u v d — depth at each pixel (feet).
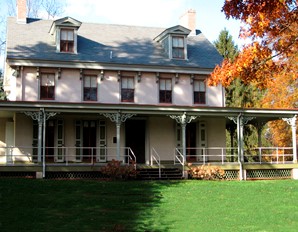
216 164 82.12
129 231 37.37
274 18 44.86
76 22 88.07
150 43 98.48
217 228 38.81
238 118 83.35
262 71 48.75
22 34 90.38
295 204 51.57
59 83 85.10
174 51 93.66
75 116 85.97
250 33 47.55
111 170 73.20
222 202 52.34
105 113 76.89
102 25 101.55
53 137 84.53
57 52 86.58
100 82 87.56
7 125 88.53
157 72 90.48
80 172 76.18
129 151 89.15
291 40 48.73
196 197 55.52
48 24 96.48
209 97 93.91
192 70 92.07
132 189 60.85
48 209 46.57
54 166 73.82
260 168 83.66
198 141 92.79
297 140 120.78
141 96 89.66
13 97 85.15
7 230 36.81
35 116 73.67
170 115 80.43
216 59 97.09
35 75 84.12
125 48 94.02
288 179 82.89
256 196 57.06
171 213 45.42
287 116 86.33
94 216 43.47
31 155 77.61
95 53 89.45
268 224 40.91
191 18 107.34
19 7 94.94
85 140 86.48
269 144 141.69
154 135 89.61
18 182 64.08
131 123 90.12
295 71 82.99
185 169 78.95
